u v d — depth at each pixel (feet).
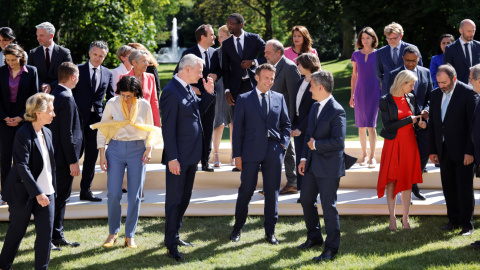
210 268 16.74
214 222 20.95
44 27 22.88
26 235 19.75
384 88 23.29
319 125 17.38
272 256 17.63
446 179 19.77
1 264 15.74
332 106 17.33
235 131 18.47
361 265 16.63
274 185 18.66
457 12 54.39
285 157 23.02
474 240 18.70
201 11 141.38
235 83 24.07
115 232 18.70
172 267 16.85
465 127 19.20
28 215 15.65
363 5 60.23
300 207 21.58
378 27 61.93
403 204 19.99
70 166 18.08
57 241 18.66
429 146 19.95
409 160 19.52
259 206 21.57
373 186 23.77
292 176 23.15
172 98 17.40
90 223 21.04
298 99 21.06
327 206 17.34
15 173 15.57
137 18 78.43
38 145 15.56
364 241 18.90
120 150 18.16
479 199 21.95
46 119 15.62
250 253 17.93
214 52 24.18
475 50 23.52
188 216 21.61
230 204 21.67
